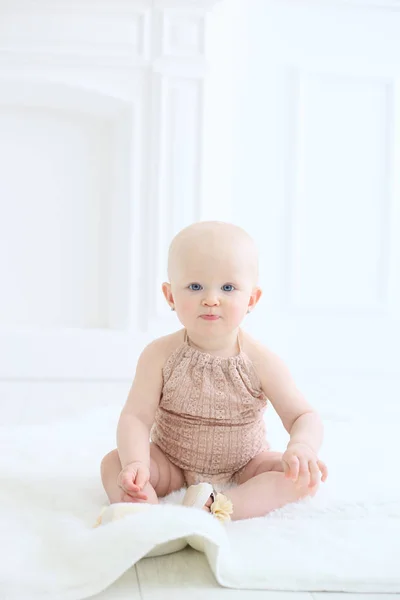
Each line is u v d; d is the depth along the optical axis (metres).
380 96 2.95
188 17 2.74
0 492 1.28
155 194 2.78
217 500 1.16
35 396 2.36
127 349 2.77
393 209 2.96
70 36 2.69
